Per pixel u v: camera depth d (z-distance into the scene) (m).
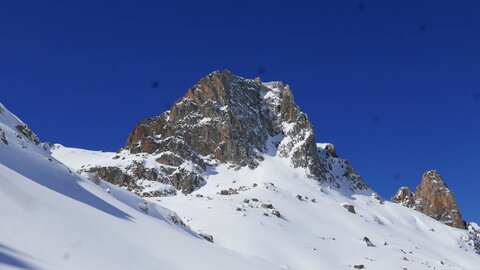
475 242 161.12
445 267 95.12
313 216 124.94
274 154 196.38
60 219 24.36
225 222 93.62
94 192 46.75
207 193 149.62
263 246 83.12
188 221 94.00
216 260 33.91
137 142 181.75
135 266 21.52
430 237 156.38
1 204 21.67
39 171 42.53
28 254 17.00
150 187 144.25
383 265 87.88
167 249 30.66
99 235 25.27
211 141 189.25
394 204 186.38
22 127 67.62
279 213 111.62
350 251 96.25
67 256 18.62
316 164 189.75
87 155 186.50
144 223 41.09
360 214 149.00
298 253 84.25
